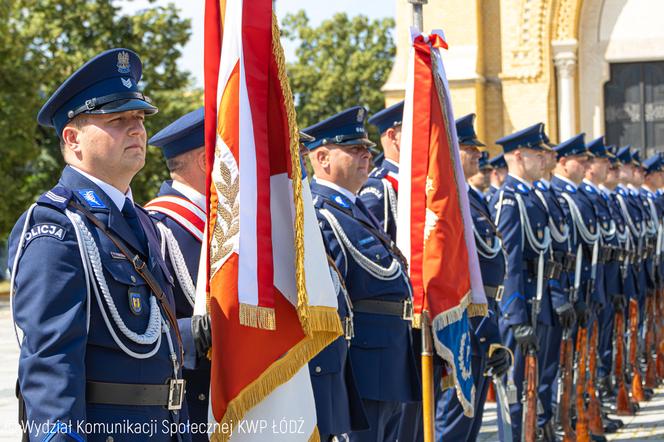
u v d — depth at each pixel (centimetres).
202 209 650
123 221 514
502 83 2905
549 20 2877
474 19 2852
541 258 1098
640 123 2964
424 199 813
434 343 803
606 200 1470
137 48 3953
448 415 953
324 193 785
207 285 575
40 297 465
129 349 495
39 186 3978
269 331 571
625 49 2952
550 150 1147
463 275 826
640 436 1226
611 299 1396
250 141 563
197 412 619
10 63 3453
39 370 456
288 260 580
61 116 515
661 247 1831
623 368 1371
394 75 2914
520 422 1062
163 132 662
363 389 757
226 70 571
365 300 769
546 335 1132
